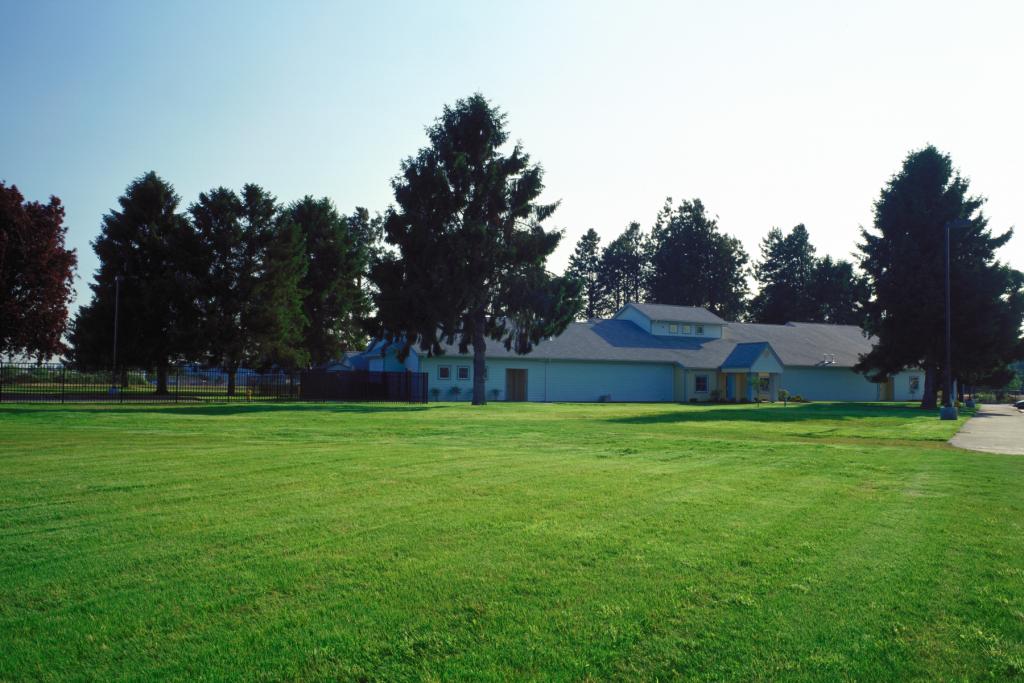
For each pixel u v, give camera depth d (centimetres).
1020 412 4103
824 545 674
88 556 604
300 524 728
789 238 10819
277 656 421
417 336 3884
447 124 3819
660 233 10838
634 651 434
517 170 3847
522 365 4778
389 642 441
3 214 3291
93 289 4481
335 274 5897
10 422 1972
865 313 4684
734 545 668
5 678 391
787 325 6656
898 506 883
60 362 3609
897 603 518
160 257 4409
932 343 4362
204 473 1059
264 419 2269
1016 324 4309
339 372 4047
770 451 1552
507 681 396
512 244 3759
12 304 3262
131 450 1348
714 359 5441
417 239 3603
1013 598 532
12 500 834
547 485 997
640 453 1462
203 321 4244
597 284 11162
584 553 632
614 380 5106
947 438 1998
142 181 4488
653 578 565
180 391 4662
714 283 9662
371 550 634
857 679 404
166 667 406
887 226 4562
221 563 591
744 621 481
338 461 1222
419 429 1978
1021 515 831
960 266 4269
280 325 4503
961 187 4416
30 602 498
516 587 540
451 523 742
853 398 5988
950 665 422
